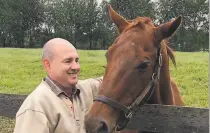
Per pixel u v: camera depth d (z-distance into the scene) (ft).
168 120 11.14
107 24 194.49
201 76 41.06
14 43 220.02
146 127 11.53
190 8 152.87
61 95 8.65
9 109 14.07
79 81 10.12
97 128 8.75
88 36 206.08
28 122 7.91
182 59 59.93
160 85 11.03
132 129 11.88
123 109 9.44
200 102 29.71
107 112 9.16
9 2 220.84
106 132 9.02
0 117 24.31
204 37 132.98
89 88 9.91
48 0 225.97
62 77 8.55
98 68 50.37
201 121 10.64
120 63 9.40
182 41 122.31
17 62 61.00
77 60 8.81
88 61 59.00
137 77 9.49
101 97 9.29
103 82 9.52
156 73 10.00
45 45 8.76
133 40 9.66
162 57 10.57
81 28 208.23
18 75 47.32
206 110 10.53
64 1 216.74
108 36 196.54
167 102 11.50
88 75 45.21
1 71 50.24
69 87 8.73
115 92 9.34
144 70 9.53
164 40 10.97
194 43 127.13
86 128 8.79
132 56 9.41
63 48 8.55
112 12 11.39
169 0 149.59
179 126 11.00
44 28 225.97
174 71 45.19
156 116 11.31
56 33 216.13
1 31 217.56
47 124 8.10
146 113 11.44
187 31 130.72
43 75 47.83
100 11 203.82
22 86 39.45
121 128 9.78
